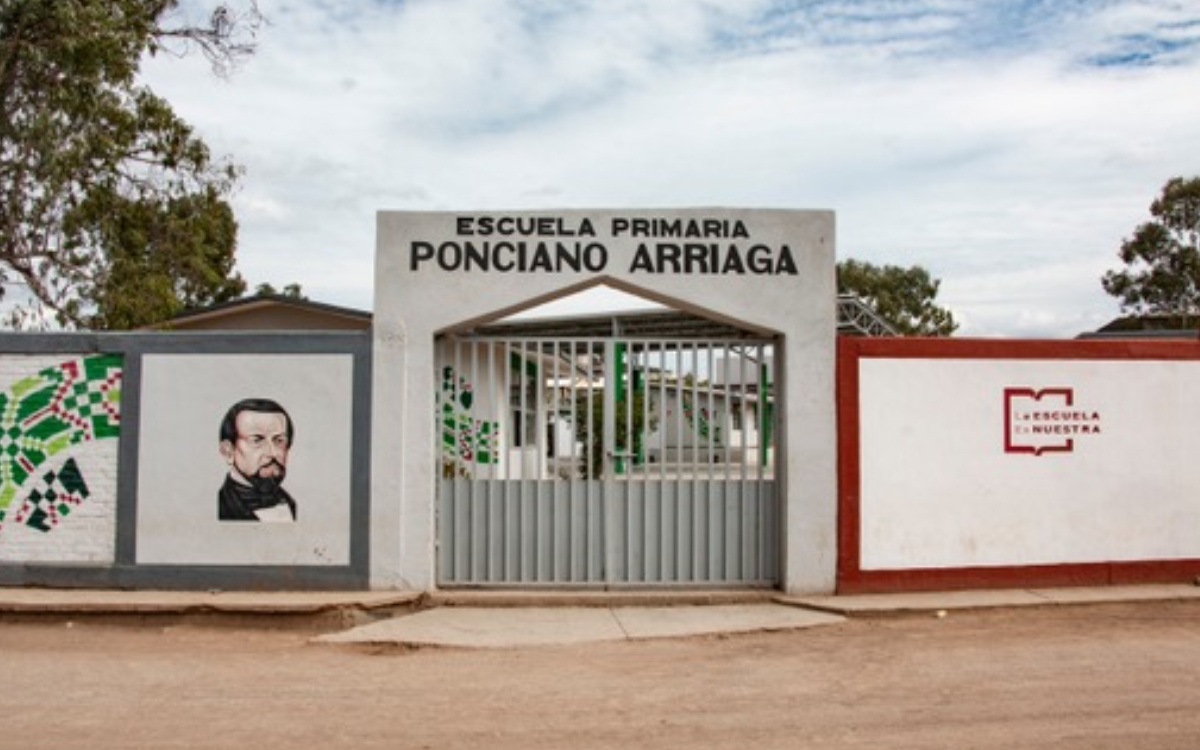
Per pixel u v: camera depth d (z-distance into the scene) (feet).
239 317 65.00
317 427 31.96
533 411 36.60
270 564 31.76
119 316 53.06
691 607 31.53
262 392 32.07
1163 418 34.12
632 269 32.14
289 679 24.16
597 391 33.81
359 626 29.48
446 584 32.83
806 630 28.94
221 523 31.83
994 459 33.06
